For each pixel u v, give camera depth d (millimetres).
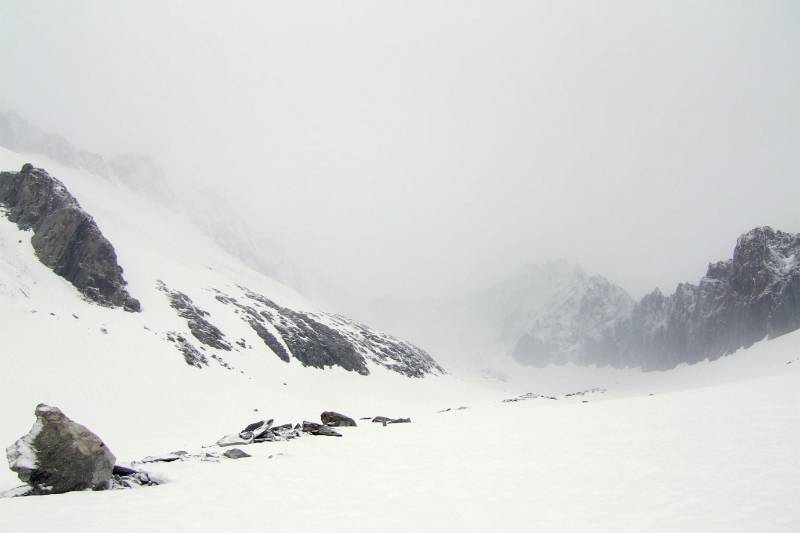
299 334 103438
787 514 12312
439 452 21188
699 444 19438
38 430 16172
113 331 63875
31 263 66875
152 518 12211
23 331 53219
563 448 20578
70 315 61781
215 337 80500
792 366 99062
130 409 48938
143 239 124250
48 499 14453
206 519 12172
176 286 93812
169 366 62438
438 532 11445
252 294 122625
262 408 61094
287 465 19391
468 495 14508
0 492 16141
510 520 12336
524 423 28609
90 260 72438
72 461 15914
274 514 12734
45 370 49000
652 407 30016
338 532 11359
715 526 11734
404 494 14703
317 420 60125
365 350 122562
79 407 45594
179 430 45875
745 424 22094
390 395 97188
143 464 20891
